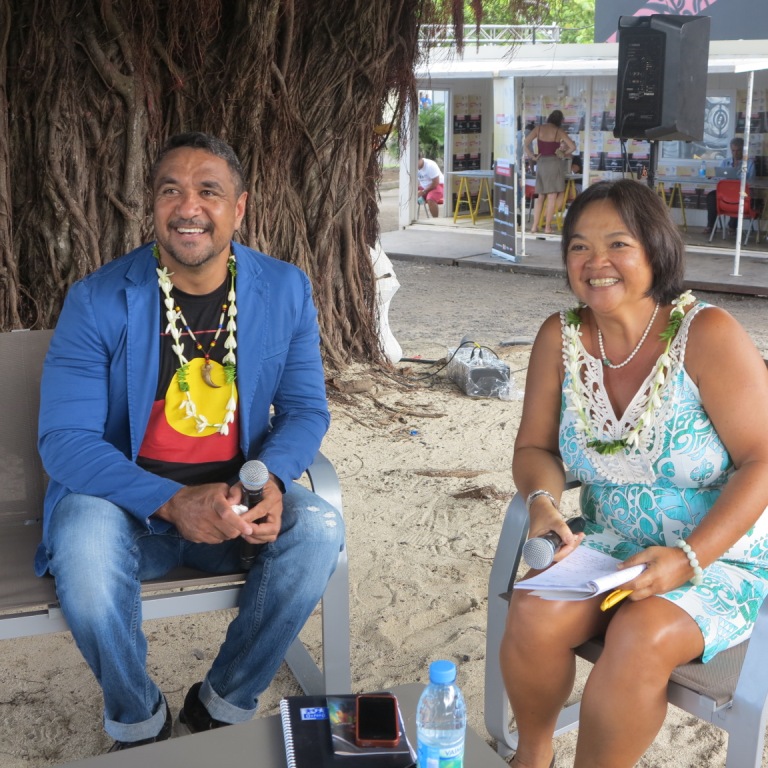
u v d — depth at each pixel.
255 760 1.78
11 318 5.67
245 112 5.95
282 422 2.90
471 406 6.21
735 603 2.31
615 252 2.44
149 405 2.68
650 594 2.27
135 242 5.78
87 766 1.76
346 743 1.78
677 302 2.49
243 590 2.62
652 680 2.16
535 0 7.22
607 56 13.37
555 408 2.72
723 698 2.12
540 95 14.13
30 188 5.66
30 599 2.45
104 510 2.54
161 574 2.66
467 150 15.90
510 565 2.62
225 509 2.48
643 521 2.53
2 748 2.76
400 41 6.52
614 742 2.20
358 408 6.12
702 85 8.58
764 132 12.55
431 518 4.44
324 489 2.79
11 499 2.95
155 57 5.65
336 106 6.42
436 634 3.40
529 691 2.39
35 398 2.96
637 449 2.49
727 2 12.38
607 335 2.56
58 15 5.38
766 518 2.46
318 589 2.61
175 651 3.31
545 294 10.27
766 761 2.66
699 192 13.44
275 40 6.01
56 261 5.68
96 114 5.60
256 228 6.18
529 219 14.80
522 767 2.49
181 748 1.82
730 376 2.39
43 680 3.11
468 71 11.95
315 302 6.62
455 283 11.00
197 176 2.60
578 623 2.33
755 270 11.08
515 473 2.69
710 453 2.46
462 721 1.70
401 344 7.85
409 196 15.29
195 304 2.73
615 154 13.72
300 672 3.11
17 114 5.57
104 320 2.63
